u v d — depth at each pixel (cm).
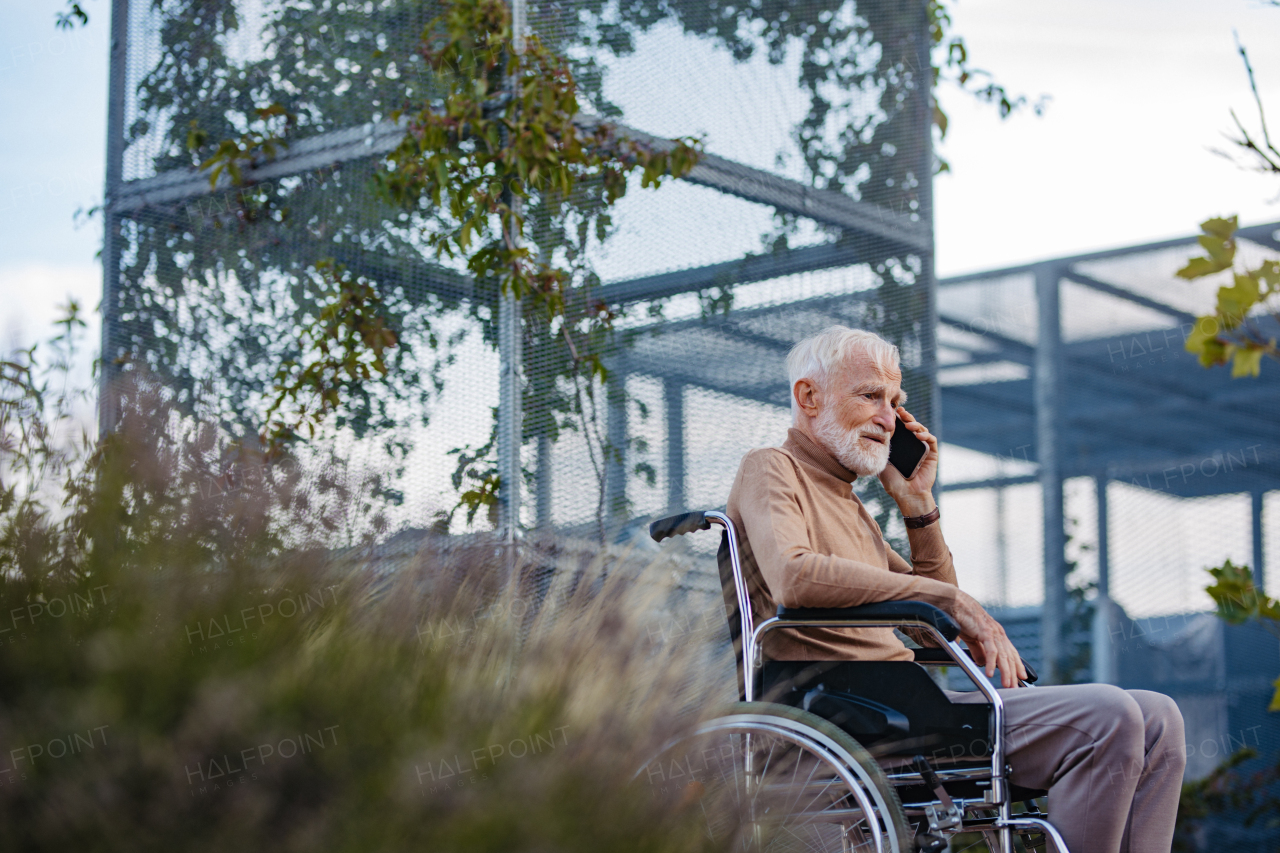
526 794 126
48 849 112
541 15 355
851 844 194
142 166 365
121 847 113
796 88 403
